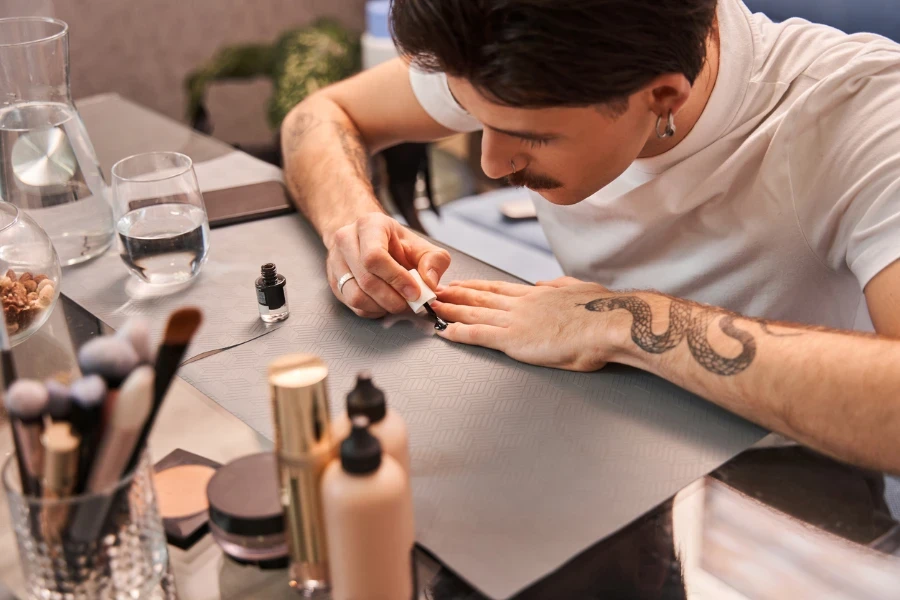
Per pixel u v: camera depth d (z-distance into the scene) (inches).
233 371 32.0
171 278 37.7
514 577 22.8
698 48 29.7
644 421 29.0
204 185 47.3
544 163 31.9
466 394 30.5
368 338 34.1
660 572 23.2
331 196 42.4
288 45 92.7
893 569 23.3
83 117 56.3
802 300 40.6
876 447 26.5
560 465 27.0
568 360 31.7
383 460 20.9
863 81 36.6
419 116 48.1
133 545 21.7
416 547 23.8
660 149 39.3
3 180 37.6
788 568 23.5
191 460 27.2
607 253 44.9
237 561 23.8
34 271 32.9
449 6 26.7
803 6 52.9
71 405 19.3
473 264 40.1
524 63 26.6
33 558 21.2
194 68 100.7
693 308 31.2
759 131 38.2
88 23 91.9
